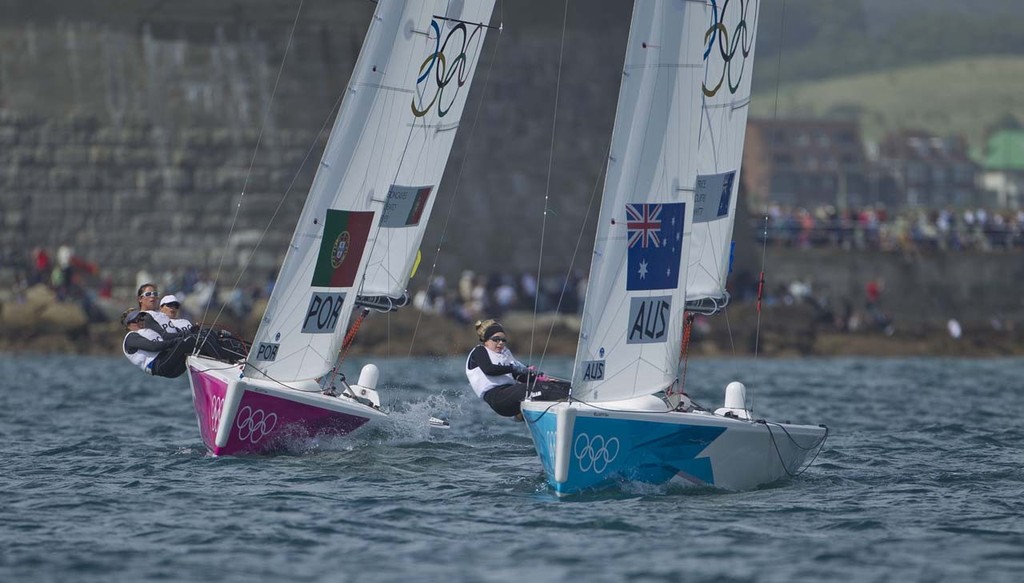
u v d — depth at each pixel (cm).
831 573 3938
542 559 4091
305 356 6025
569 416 4778
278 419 5950
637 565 4019
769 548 4241
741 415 5362
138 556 4119
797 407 9175
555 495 5044
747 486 5331
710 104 5159
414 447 6384
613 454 4950
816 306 17962
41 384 10562
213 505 4850
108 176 18112
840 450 6625
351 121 5912
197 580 3856
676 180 4900
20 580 3853
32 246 17862
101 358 14188
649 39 4828
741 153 5356
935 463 6153
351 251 6022
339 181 5916
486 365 5575
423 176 6188
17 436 6931
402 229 6209
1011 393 10669
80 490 5147
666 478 5125
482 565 4022
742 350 16338
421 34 6028
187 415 8219
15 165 17912
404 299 6294
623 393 4956
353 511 4756
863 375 12769
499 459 6094
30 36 18125
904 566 4025
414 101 6059
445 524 4559
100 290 17788
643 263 4884
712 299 5381
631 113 4825
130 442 6662
